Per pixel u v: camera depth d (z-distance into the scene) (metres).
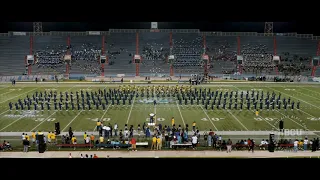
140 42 72.81
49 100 38.56
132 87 47.16
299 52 69.56
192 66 66.94
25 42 70.94
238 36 74.25
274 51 70.06
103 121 30.20
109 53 69.69
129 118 31.34
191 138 24.00
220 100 39.50
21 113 33.47
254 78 60.88
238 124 29.36
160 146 22.86
